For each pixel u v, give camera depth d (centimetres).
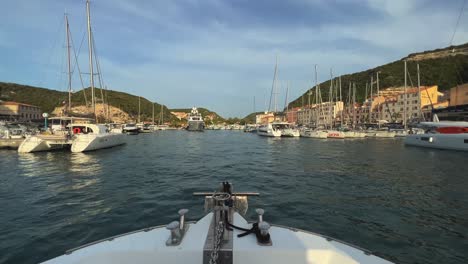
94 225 577
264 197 812
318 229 573
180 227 271
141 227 569
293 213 668
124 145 2777
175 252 249
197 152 2194
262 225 254
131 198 790
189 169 1339
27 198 793
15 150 2094
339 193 867
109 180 1058
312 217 642
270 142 3375
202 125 8156
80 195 826
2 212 664
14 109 5791
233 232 275
